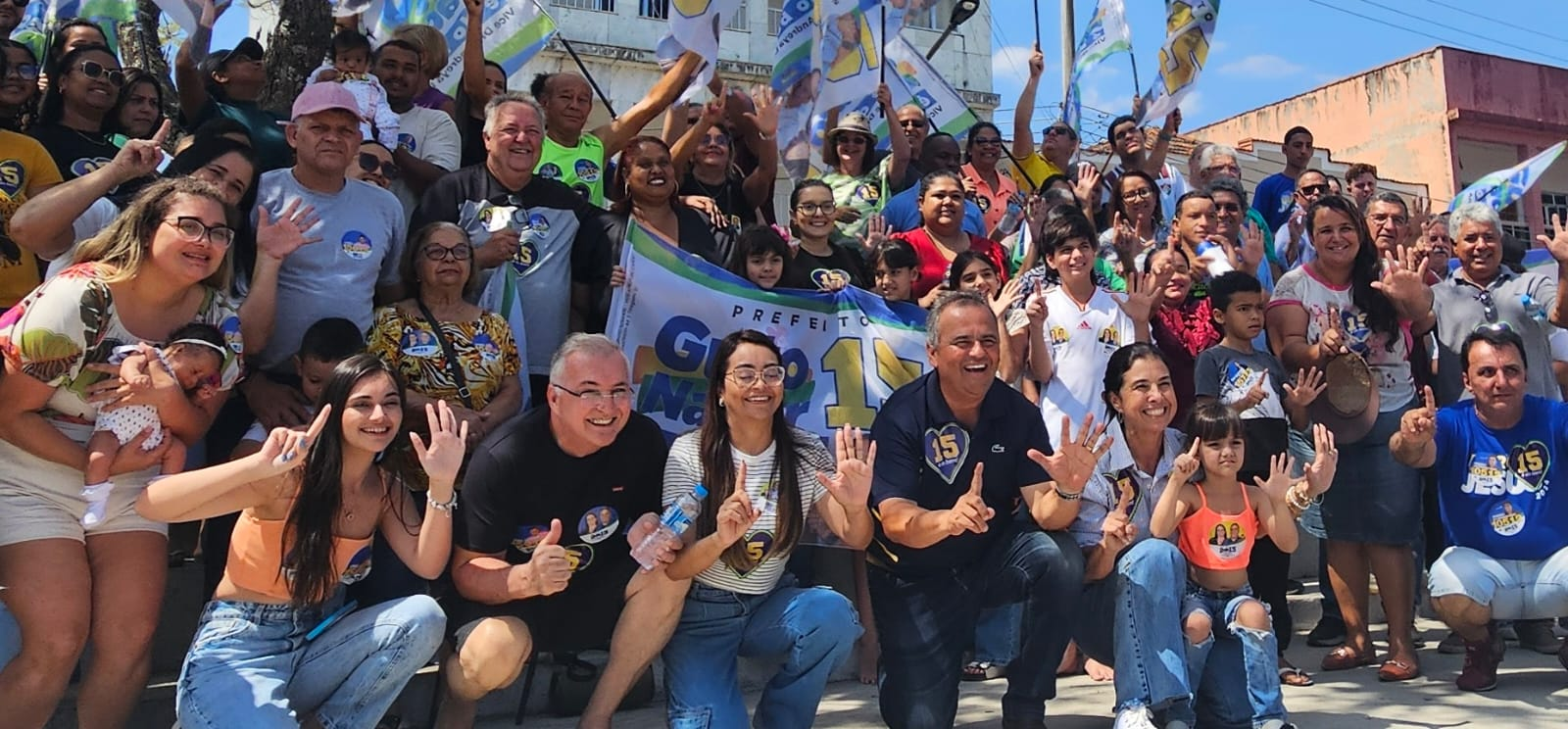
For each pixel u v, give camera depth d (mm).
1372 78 20609
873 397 5270
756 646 3803
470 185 5012
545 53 17172
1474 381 4840
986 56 20188
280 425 3992
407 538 3523
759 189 6668
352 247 4477
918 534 3797
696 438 3885
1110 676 4938
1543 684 4809
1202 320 5762
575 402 3496
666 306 5082
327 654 3318
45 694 3301
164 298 3525
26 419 3297
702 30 6188
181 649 4254
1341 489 5133
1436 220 6809
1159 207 7398
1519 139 19891
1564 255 5422
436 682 3932
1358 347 5344
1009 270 6539
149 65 8328
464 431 3449
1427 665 5215
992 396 4129
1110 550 3904
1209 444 4184
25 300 3332
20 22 5980
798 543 3922
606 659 4461
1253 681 3924
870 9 7270
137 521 3469
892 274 5496
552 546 3391
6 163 4242
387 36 7234
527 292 4957
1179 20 8242
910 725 3975
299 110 4422
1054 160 8734
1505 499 4770
